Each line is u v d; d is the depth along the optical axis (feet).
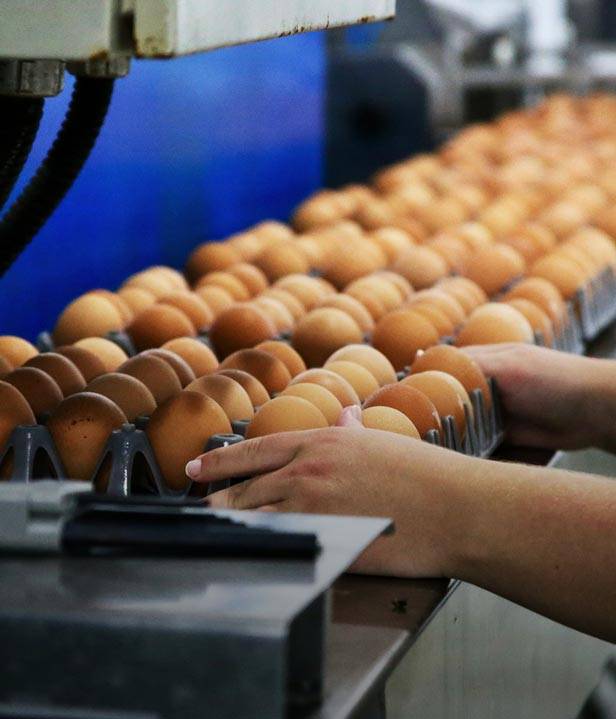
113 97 8.57
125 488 4.41
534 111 17.03
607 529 3.95
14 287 7.38
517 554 3.97
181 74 9.79
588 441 6.13
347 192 11.22
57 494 2.90
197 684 2.58
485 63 18.42
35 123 4.22
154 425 4.64
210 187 10.57
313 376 5.13
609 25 27.27
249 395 5.17
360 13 4.50
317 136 13.57
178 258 9.99
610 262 8.98
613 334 8.59
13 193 6.88
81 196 8.19
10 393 4.53
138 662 2.59
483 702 4.77
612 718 5.57
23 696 2.62
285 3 3.81
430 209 10.09
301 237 9.02
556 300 7.50
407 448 4.14
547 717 6.00
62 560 2.88
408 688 3.67
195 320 6.68
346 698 2.99
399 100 14.19
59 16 3.08
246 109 11.33
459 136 14.62
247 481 4.12
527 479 4.08
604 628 3.94
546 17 23.62
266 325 6.28
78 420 4.53
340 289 7.98
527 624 5.45
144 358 5.21
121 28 3.11
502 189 11.47
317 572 2.82
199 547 2.92
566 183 11.46
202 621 2.57
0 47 3.11
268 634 2.55
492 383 6.04
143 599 2.67
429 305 6.81
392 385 5.04
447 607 4.09
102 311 6.43
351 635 3.49
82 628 2.59
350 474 4.07
